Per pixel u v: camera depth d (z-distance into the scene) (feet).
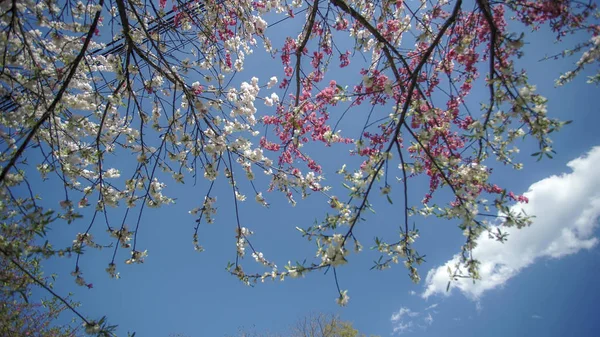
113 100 11.98
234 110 15.31
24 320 22.88
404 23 15.94
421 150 12.88
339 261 9.59
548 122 8.43
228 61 18.30
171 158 14.03
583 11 9.64
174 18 16.28
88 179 12.80
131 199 13.55
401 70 15.33
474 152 10.99
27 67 11.43
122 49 13.46
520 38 8.93
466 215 9.53
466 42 10.90
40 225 8.59
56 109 11.77
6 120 11.18
